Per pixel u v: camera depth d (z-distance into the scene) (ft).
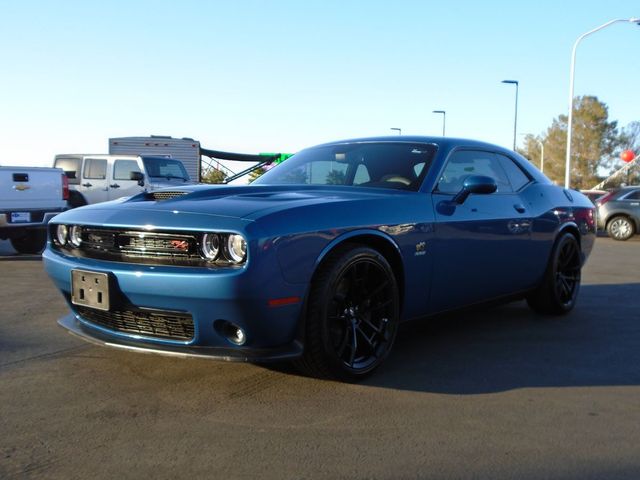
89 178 46.29
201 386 10.31
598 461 7.71
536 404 9.70
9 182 27.61
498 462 7.66
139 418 8.94
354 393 10.07
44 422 8.78
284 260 9.05
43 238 30.25
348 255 9.96
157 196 11.34
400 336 13.99
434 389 10.32
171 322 9.56
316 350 9.77
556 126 183.83
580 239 16.90
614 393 10.28
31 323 15.05
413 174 12.39
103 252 10.06
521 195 14.83
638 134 180.04
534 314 16.71
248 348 9.32
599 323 15.64
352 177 12.78
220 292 8.73
